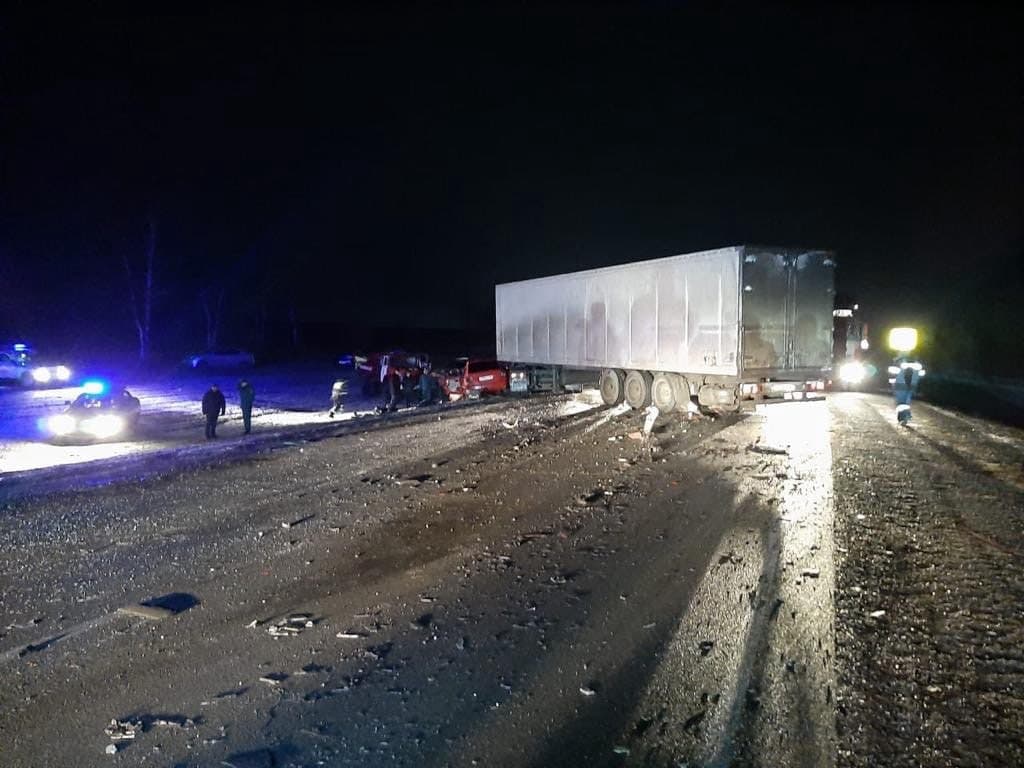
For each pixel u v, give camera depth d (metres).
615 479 11.38
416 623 6.36
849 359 17.02
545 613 6.46
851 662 5.39
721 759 4.33
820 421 16.89
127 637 6.24
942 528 8.48
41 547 8.80
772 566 7.35
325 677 5.45
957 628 5.90
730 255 15.18
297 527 9.41
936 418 17.75
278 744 4.61
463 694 5.14
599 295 19.75
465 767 4.33
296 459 14.16
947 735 4.51
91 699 5.23
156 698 5.22
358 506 10.36
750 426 16.02
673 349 16.95
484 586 7.16
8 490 11.93
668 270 17.00
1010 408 20.77
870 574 7.08
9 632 6.41
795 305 15.58
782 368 15.52
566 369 22.70
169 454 15.23
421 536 8.86
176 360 54.59
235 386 38.38
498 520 9.41
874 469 11.60
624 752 4.42
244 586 7.38
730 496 10.12
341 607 6.77
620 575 7.30
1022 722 4.62
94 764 4.47
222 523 9.70
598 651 5.70
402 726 4.77
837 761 4.28
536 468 12.38
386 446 15.20
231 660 5.77
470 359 28.33
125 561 8.23
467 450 14.30
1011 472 11.32
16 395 34.69
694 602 6.54
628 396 19.11
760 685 5.12
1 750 4.64
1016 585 6.75
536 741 4.57
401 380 28.77
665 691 5.09
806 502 9.69
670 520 9.11
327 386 38.09
